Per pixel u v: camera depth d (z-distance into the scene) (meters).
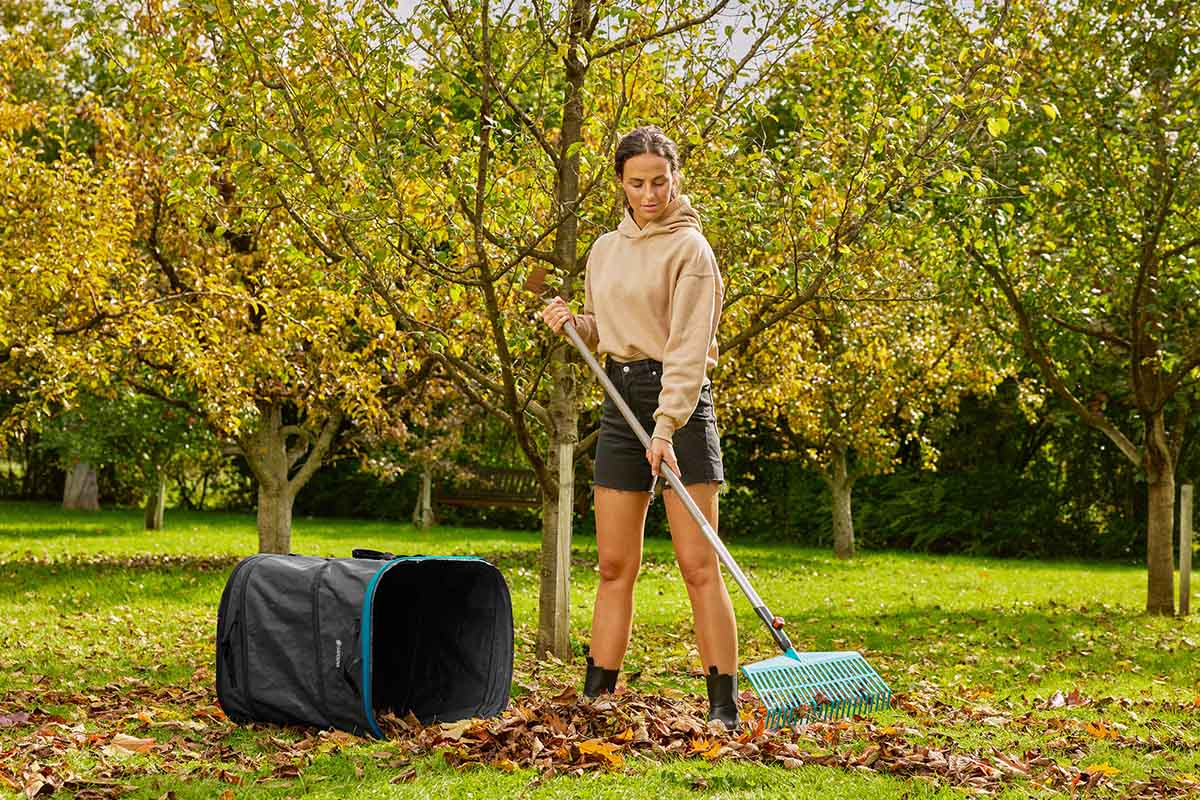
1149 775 4.30
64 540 19.16
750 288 7.38
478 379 7.73
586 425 16.69
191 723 4.91
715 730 4.33
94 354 11.44
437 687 5.36
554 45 6.95
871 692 4.36
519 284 7.22
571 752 4.11
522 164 7.08
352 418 14.38
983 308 12.04
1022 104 7.04
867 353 16.31
